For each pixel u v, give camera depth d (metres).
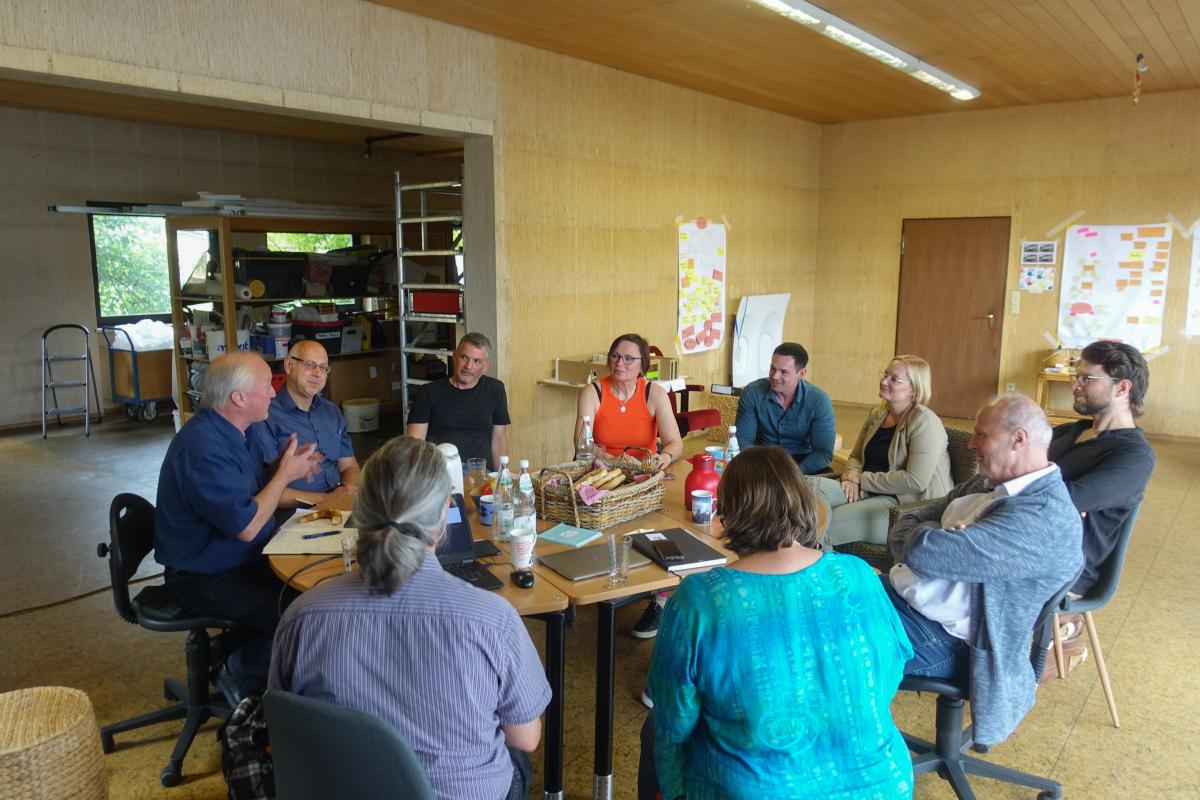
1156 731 2.60
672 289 6.43
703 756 1.44
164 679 2.88
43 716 1.96
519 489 2.54
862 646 1.39
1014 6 4.28
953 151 7.54
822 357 8.57
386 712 1.34
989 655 1.96
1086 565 2.37
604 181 5.65
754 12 4.27
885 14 4.43
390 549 1.32
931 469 3.06
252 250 6.47
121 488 5.29
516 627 1.42
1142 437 2.42
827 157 8.23
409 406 5.41
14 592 3.64
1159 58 5.38
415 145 8.30
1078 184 6.99
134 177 7.41
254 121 7.20
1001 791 2.32
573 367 5.26
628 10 4.25
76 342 7.44
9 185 6.86
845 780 1.36
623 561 2.07
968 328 7.68
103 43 3.21
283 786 1.39
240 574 2.39
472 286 5.09
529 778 1.65
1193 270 6.61
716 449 2.87
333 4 3.95
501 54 4.80
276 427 2.93
